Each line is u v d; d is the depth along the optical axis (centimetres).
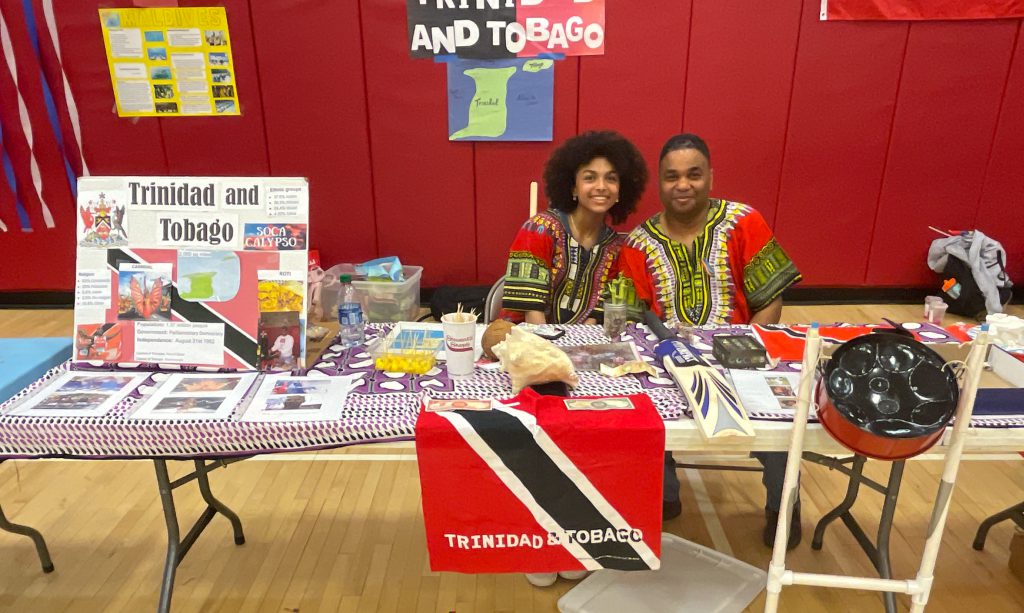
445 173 386
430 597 182
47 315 396
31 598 183
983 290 373
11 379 151
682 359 152
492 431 127
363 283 356
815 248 400
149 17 353
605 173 219
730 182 386
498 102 369
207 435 131
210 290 160
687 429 129
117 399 142
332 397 144
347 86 368
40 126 373
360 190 390
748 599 177
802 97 369
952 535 205
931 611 175
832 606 177
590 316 229
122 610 179
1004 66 362
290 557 199
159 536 209
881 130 375
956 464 123
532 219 225
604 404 136
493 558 138
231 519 200
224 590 186
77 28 354
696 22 355
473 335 153
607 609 174
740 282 216
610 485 131
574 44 358
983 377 145
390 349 166
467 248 404
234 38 358
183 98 369
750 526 211
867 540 170
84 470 244
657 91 368
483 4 351
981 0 349
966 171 383
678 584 182
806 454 175
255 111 372
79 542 206
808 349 119
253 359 159
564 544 136
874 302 411
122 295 161
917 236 397
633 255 217
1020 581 186
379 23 356
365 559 198
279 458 253
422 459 129
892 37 358
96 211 162
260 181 160
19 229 396
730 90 368
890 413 117
